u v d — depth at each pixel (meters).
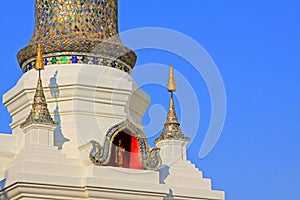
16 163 38.34
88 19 44.16
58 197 37.59
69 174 38.22
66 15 44.06
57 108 41.69
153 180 39.50
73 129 41.03
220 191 41.56
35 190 37.16
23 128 39.31
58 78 41.94
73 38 43.28
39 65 40.06
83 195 38.00
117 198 38.41
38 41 43.84
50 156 38.38
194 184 41.50
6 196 37.78
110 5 44.97
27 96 42.03
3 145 40.97
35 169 37.59
